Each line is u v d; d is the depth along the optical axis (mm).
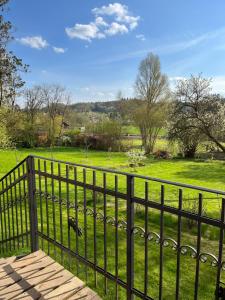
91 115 45531
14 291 2977
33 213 4086
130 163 26484
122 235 7328
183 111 22156
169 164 26969
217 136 22531
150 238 2410
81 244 6695
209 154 31484
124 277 5133
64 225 7957
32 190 4035
